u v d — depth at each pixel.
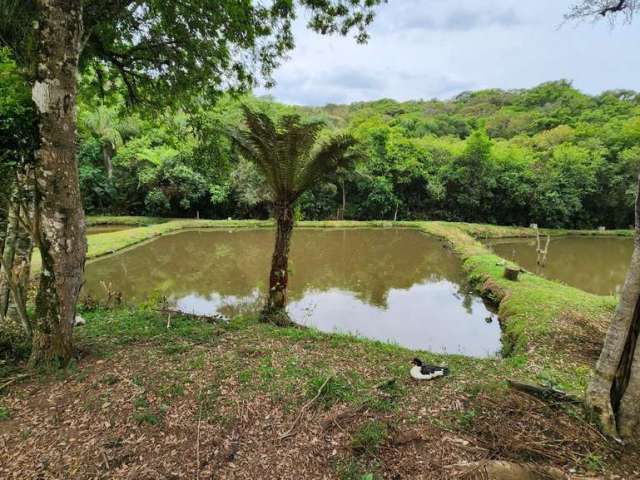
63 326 4.07
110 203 25.56
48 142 3.57
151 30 5.98
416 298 10.82
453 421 3.32
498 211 29.92
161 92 7.00
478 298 10.90
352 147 7.47
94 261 13.91
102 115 21.95
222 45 6.47
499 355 6.96
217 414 3.39
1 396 3.56
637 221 2.92
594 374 3.23
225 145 8.23
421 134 37.41
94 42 5.60
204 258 15.25
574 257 18.69
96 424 3.20
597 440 2.98
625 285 3.00
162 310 7.28
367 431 3.16
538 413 3.34
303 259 15.87
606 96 44.12
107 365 4.22
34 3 3.87
